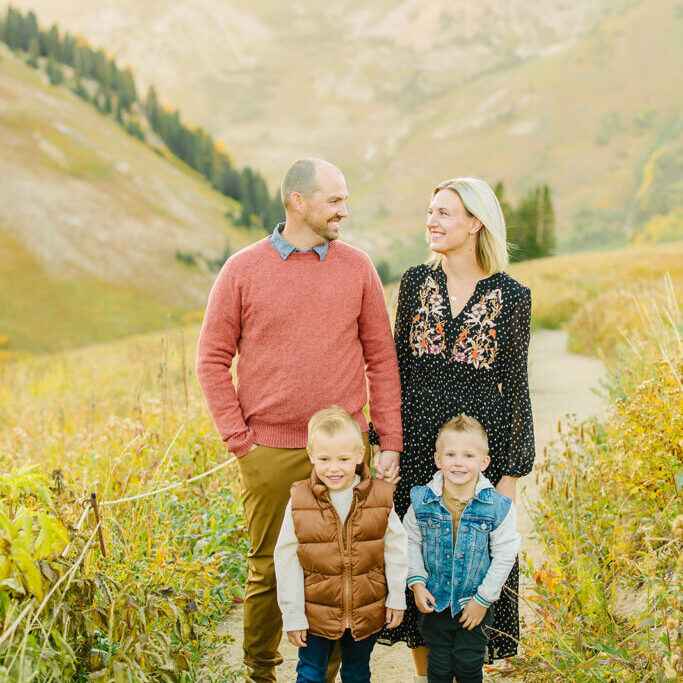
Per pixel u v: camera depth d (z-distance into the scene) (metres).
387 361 3.31
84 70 193.62
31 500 2.89
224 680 2.99
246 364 3.20
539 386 10.41
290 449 3.14
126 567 3.17
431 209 3.15
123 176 142.12
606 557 3.47
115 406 8.98
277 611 3.25
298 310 3.11
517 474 3.14
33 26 192.38
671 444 3.56
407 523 3.10
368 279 3.25
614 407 5.04
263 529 3.21
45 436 6.37
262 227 162.88
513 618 3.23
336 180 3.07
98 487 4.37
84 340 93.75
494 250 3.12
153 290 112.38
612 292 15.80
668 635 2.57
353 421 2.88
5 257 105.38
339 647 3.30
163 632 2.76
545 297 21.92
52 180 128.88
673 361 4.37
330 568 2.87
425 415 3.23
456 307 3.18
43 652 2.34
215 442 5.38
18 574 2.44
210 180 183.88
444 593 3.01
